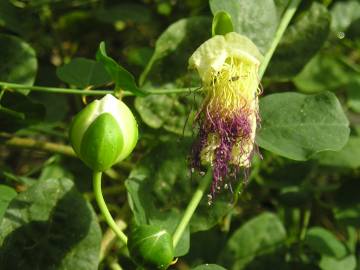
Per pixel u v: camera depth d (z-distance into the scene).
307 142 0.15
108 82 0.17
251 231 0.19
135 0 0.23
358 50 0.23
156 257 0.12
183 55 0.18
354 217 0.20
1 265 0.14
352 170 0.21
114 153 0.13
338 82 0.22
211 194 0.15
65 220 0.15
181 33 0.18
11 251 0.15
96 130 0.13
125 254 0.18
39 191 0.15
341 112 0.16
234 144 0.14
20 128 0.18
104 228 0.20
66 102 0.20
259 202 0.21
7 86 0.16
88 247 0.15
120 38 0.24
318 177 0.23
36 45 0.22
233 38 0.14
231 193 0.16
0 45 0.17
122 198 0.21
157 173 0.16
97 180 0.13
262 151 0.20
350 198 0.21
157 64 0.18
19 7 0.20
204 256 0.19
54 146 0.19
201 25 0.18
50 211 0.15
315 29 0.19
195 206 0.15
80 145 0.13
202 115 0.14
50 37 0.22
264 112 0.16
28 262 0.15
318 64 0.22
